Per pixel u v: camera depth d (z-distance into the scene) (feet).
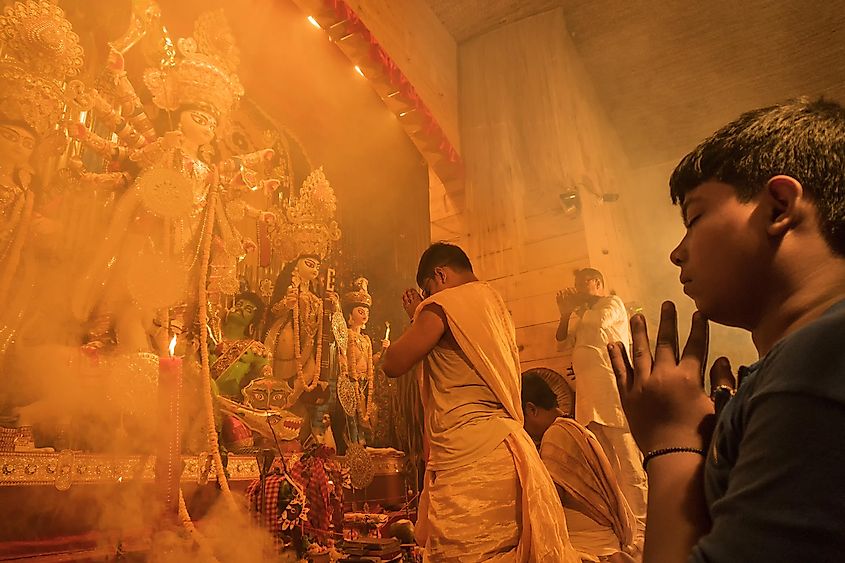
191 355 11.47
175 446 9.27
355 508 13.99
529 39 22.88
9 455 7.59
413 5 20.97
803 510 1.52
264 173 15.74
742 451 1.80
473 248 21.57
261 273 14.67
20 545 7.38
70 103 9.77
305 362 13.98
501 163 21.94
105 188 10.23
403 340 7.57
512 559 6.37
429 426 7.49
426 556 6.84
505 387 7.30
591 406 15.58
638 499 14.53
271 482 10.48
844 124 2.27
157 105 11.84
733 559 1.61
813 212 2.15
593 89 25.18
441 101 21.83
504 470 6.77
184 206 10.50
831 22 21.67
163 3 14.07
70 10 10.75
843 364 1.65
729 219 2.29
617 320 16.62
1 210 8.61
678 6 21.65
